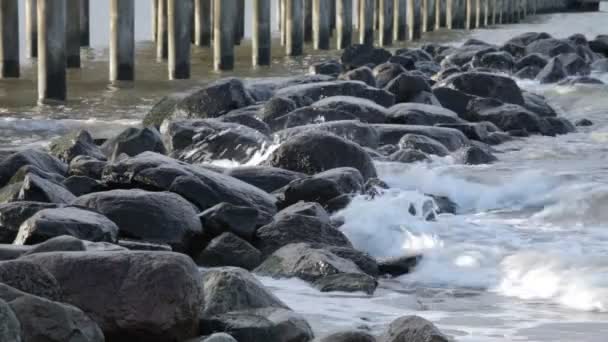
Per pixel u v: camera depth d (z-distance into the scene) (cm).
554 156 3594
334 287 2050
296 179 2703
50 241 1758
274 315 1662
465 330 1789
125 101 4906
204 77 5959
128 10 5538
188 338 1594
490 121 4219
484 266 2245
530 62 6184
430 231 2505
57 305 1476
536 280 2131
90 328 1491
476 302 2008
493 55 6150
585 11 13825
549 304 1991
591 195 2803
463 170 3181
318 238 2333
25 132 3969
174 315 1570
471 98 4356
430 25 9906
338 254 2242
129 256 1609
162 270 1585
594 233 2534
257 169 2894
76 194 2662
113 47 5556
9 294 1477
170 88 5406
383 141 3631
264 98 4397
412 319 1573
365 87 4262
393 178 3061
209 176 2594
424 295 2069
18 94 5069
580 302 1989
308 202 2547
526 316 1894
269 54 6725
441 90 4406
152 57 7025
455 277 2188
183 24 5822
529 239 2467
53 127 4081
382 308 1939
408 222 2527
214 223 2361
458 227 2567
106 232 2178
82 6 7462
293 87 4262
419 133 3647
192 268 1612
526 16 12519
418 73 5116
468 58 6341
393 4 8906
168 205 2361
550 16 12606
